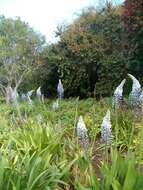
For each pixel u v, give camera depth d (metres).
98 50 10.95
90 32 11.35
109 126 2.26
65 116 4.65
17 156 2.53
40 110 5.05
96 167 2.67
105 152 2.35
